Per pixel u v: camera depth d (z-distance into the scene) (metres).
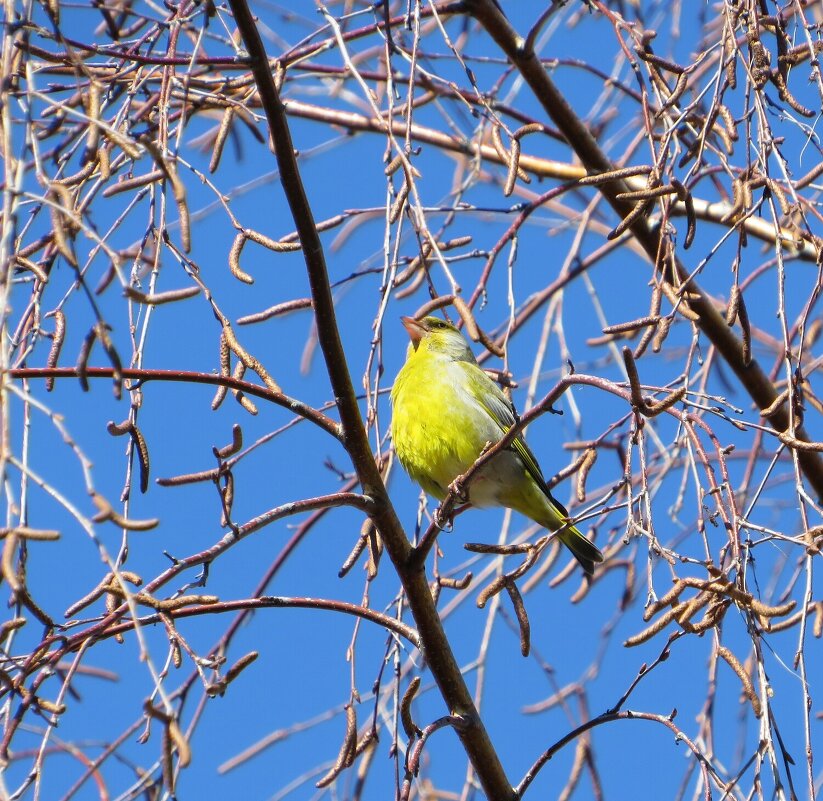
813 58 8.67
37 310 8.86
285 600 9.30
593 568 12.70
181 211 8.69
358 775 10.53
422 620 9.62
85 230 6.79
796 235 10.15
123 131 9.34
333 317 9.13
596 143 12.73
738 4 9.28
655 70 10.45
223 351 9.23
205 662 7.90
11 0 7.80
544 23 12.07
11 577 6.38
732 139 9.63
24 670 7.90
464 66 10.16
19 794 7.79
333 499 9.16
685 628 8.59
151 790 8.94
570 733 9.42
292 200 8.78
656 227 12.97
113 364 6.80
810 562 8.00
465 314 9.39
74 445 6.39
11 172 6.91
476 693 11.26
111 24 9.52
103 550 6.42
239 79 10.52
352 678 9.48
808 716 7.64
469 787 10.37
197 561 8.40
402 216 9.41
